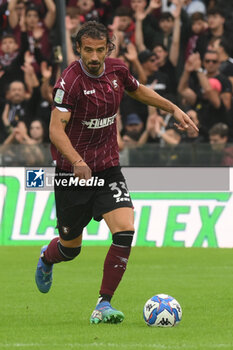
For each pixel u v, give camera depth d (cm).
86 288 3083
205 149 4641
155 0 5856
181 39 5741
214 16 5750
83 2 5897
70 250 2327
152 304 2056
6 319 2264
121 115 5369
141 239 4722
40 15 5906
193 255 4316
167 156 4669
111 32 5684
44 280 2484
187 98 5406
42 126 5359
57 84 2039
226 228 4662
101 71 2061
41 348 1736
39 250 4556
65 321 2211
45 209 4744
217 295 2822
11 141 5462
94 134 2108
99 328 2020
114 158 2156
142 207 4703
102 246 4750
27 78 5662
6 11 5969
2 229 4781
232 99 5434
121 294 2861
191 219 4684
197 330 1991
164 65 5569
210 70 5428
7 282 3275
